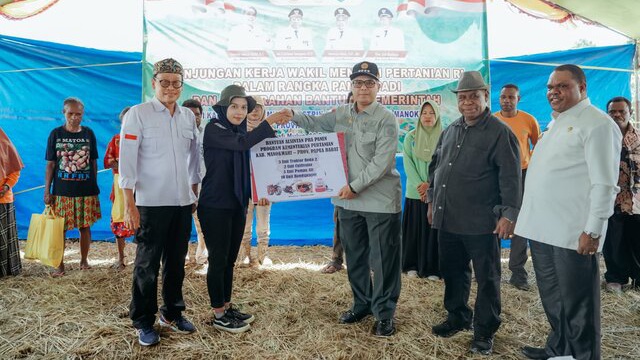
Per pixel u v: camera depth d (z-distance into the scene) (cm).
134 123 280
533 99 581
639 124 565
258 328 319
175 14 527
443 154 303
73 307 352
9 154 434
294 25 536
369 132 303
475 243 284
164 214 288
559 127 254
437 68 545
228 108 300
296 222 586
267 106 539
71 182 440
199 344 292
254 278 426
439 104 547
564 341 267
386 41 541
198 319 331
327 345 293
